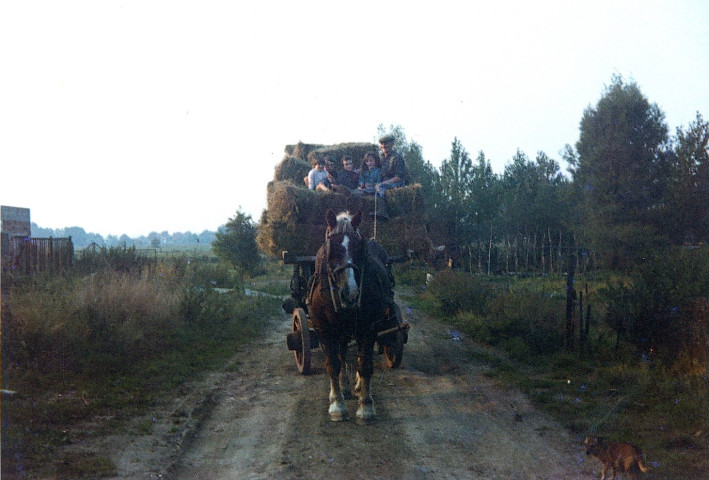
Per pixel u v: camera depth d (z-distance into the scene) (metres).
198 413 6.23
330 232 6.08
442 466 4.77
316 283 6.25
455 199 29.66
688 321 7.58
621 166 25.36
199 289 13.69
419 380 7.65
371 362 6.06
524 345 9.30
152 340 9.21
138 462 4.77
